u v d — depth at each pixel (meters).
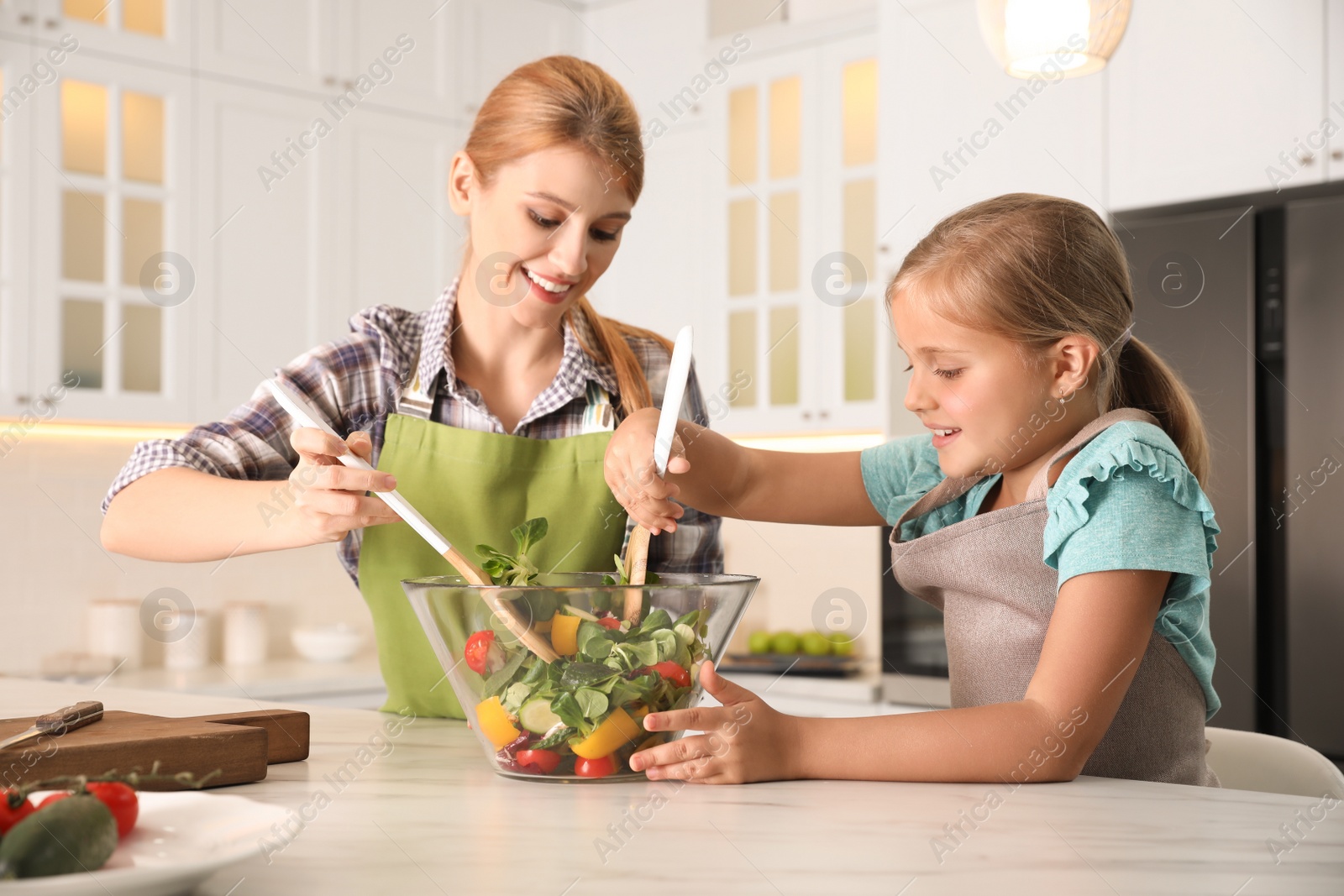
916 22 2.65
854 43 2.86
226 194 2.72
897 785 0.76
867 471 1.24
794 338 2.97
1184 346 2.27
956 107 2.60
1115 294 1.02
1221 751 1.11
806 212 2.93
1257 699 2.18
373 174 2.96
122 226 2.59
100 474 2.90
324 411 1.20
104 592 2.89
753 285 3.05
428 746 0.90
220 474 1.15
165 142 2.65
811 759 0.77
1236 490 2.21
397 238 3.00
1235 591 2.20
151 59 2.61
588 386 1.25
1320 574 2.13
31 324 2.46
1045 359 0.98
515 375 1.24
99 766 0.68
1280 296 2.18
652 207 3.27
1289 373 2.17
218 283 2.71
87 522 2.88
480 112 1.15
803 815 0.66
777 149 3.01
